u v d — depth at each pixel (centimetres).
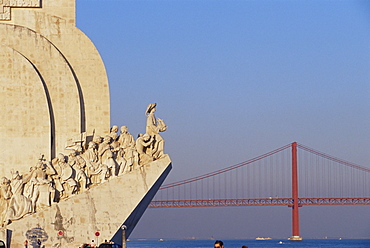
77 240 4256
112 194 4316
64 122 4506
